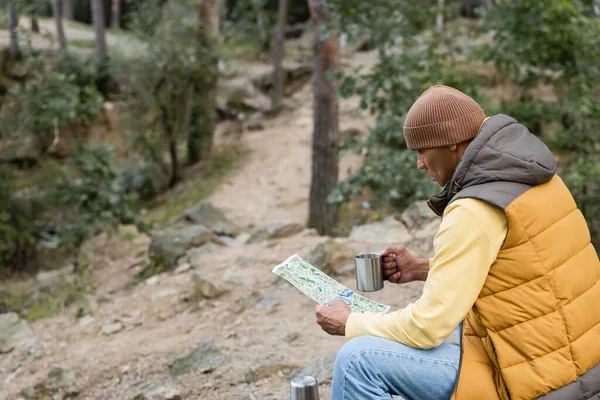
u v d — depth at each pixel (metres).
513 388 1.88
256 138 16.67
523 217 1.85
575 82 8.61
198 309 5.25
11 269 9.88
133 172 14.06
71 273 7.65
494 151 1.89
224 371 4.05
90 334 5.29
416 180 7.21
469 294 1.85
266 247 6.45
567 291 1.88
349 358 1.99
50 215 10.61
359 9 7.71
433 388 1.97
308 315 4.80
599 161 8.27
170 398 3.90
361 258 2.37
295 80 20.36
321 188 10.04
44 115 10.08
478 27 9.97
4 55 14.78
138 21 14.17
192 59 14.22
